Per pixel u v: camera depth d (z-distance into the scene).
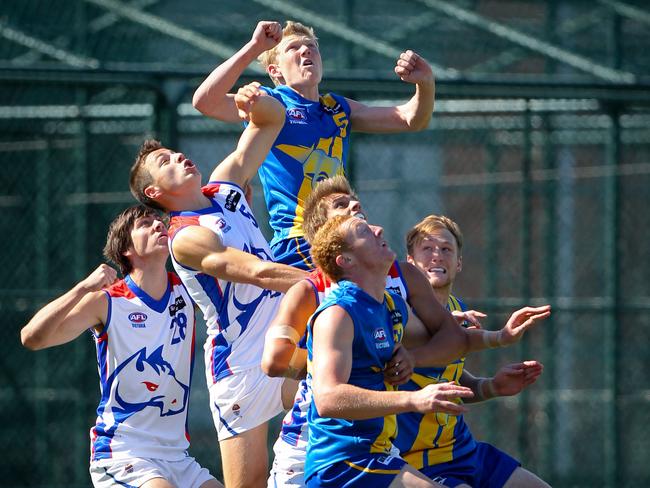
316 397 14.05
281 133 19.92
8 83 27.95
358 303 14.80
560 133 38.50
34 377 34.06
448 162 43.97
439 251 18.12
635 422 35.88
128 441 18.88
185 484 19.05
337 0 42.78
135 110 34.41
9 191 35.75
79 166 33.22
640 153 40.69
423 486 14.64
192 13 42.19
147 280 19.23
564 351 40.59
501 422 36.88
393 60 38.00
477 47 42.03
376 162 43.34
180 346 19.36
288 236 19.64
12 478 33.31
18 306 34.38
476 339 16.36
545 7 43.81
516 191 43.91
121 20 40.09
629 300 35.34
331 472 15.04
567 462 37.44
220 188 18.45
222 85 19.36
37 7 40.56
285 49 20.31
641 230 41.91
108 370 19.03
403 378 15.12
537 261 43.91
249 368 18.31
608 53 41.34
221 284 18.25
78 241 32.66
